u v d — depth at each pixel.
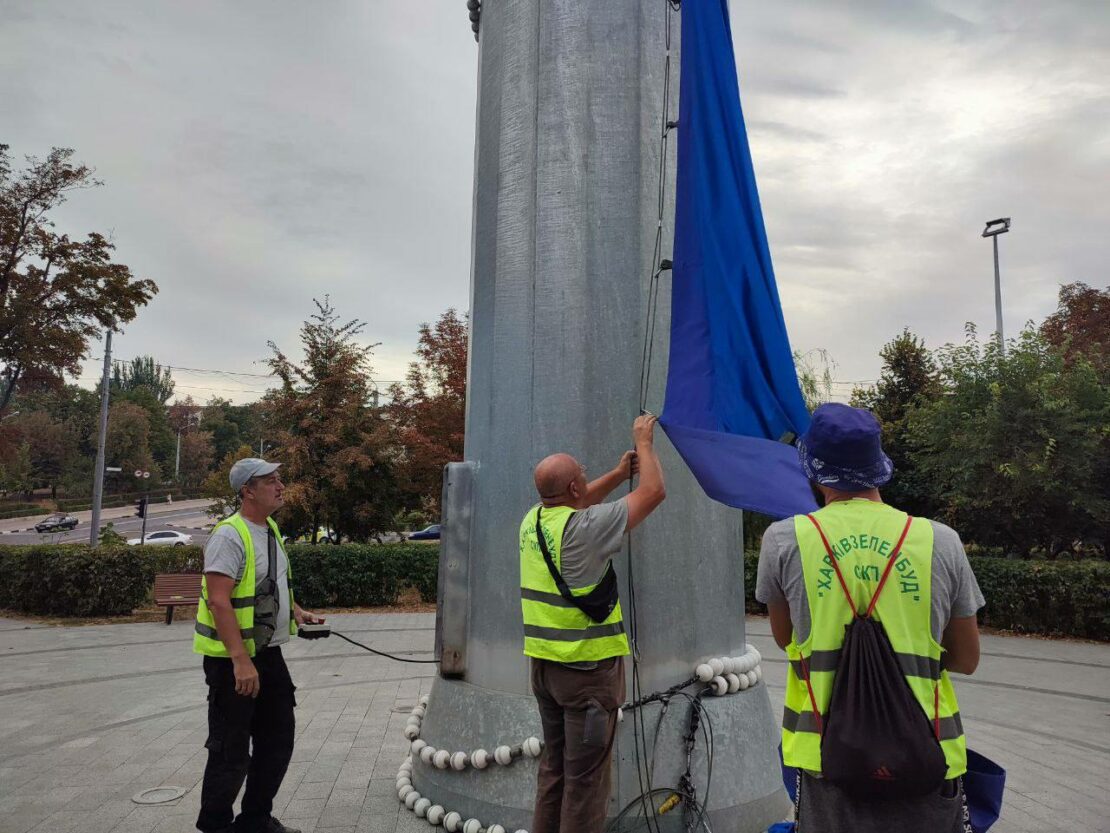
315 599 14.98
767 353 4.04
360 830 4.30
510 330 4.49
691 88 4.08
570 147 4.40
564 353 4.27
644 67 4.48
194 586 12.95
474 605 4.47
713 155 4.06
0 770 5.46
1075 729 6.95
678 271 3.97
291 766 5.53
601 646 3.16
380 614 14.19
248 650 3.88
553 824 3.24
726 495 3.48
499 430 4.46
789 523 2.32
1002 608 13.05
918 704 2.04
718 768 4.08
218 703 3.84
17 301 18.91
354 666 9.52
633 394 4.27
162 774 5.38
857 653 2.09
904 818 2.02
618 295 4.31
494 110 4.78
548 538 3.21
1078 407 13.95
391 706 7.41
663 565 4.20
